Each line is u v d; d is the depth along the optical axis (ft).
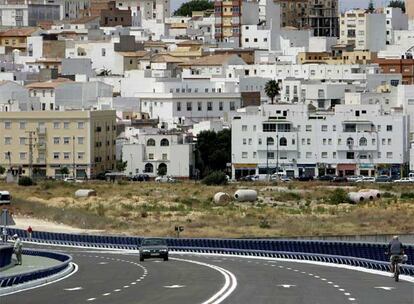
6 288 561.02
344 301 493.77
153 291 546.67
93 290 558.97
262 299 501.97
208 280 607.37
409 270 633.20
